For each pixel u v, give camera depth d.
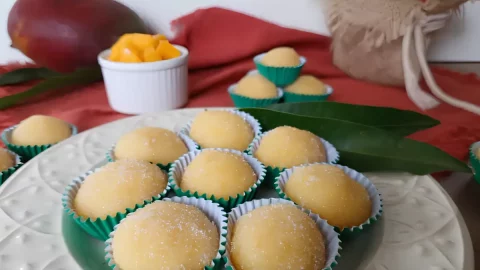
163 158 0.14
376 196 0.13
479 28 0.28
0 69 0.26
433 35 0.24
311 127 0.15
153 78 0.21
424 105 0.21
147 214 0.11
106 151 0.16
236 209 0.12
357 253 0.11
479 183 0.15
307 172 0.13
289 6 0.28
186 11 0.28
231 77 0.26
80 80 0.24
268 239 0.10
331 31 0.26
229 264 0.10
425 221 0.12
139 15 0.28
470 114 0.21
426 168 0.13
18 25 0.24
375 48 0.23
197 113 0.18
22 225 0.12
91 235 0.12
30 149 0.16
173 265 0.10
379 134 0.14
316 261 0.10
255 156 0.15
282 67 0.22
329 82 0.25
